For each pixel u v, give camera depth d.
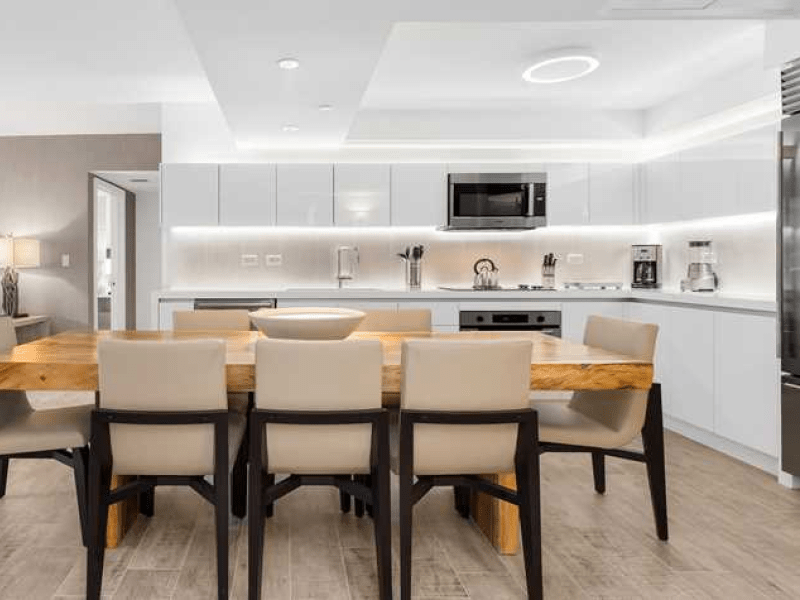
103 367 2.14
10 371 2.32
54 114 6.22
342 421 2.11
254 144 5.48
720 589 2.23
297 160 5.68
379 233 5.90
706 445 4.20
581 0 2.63
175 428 2.17
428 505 3.09
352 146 5.65
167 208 5.46
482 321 5.23
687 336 4.31
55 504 3.04
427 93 4.98
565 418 2.75
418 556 2.50
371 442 2.19
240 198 5.48
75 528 2.75
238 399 3.12
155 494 3.18
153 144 6.97
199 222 5.47
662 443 2.62
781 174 3.29
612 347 2.87
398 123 5.44
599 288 5.69
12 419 2.71
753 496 3.19
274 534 2.70
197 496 3.15
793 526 2.80
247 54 3.26
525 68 4.23
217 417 2.14
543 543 2.62
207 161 5.61
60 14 3.48
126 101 5.33
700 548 2.57
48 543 2.59
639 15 2.78
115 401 2.16
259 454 2.10
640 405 2.55
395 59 4.16
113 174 7.11
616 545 2.60
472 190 5.50
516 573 2.36
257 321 2.79
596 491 3.24
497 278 5.89
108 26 3.65
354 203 5.55
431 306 5.23
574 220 5.61
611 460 3.79
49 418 2.71
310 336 2.73
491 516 2.61
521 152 5.74
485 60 4.19
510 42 3.87
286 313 3.10
